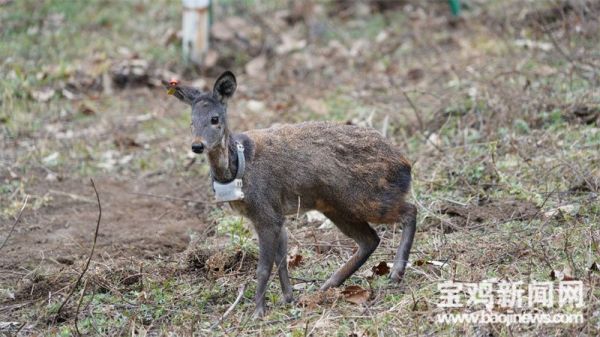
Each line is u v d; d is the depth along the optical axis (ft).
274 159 32.22
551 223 35.40
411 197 39.24
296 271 35.17
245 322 30.83
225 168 31.35
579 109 45.11
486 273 31.76
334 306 31.01
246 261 36.09
